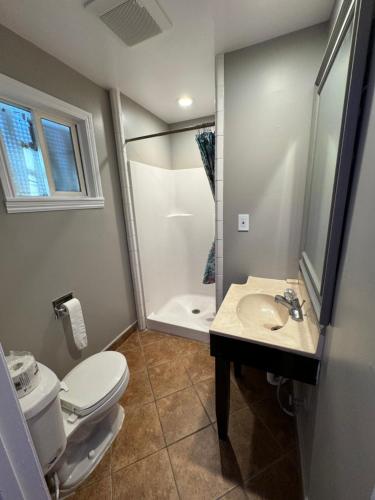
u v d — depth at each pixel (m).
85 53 1.33
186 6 1.01
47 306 1.41
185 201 2.62
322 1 1.01
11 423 0.39
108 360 1.34
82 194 1.69
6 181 1.16
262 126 1.37
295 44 1.21
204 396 1.53
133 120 2.00
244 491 1.02
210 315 2.38
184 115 2.33
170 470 1.12
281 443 1.22
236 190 1.52
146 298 2.28
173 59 1.41
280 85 1.28
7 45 1.12
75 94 1.49
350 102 0.54
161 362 1.84
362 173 0.52
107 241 1.86
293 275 1.50
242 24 1.13
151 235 2.30
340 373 0.60
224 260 1.67
